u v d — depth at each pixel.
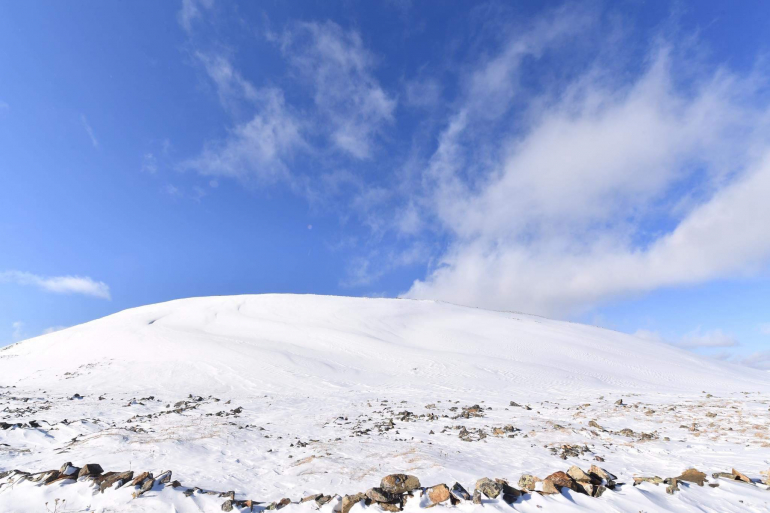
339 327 57.78
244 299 75.38
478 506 7.30
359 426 18.23
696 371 43.44
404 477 8.50
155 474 10.38
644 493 7.86
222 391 29.53
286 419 20.03
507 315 78.50
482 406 23.62
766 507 7.35
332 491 9.39
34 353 46.47
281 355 40.50
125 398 26.27
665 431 15.70
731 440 13.55
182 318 60.91
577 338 57.53
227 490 9.39
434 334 56.53
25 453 12.66
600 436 15.12
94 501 7.87
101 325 55.62
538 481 8.32
